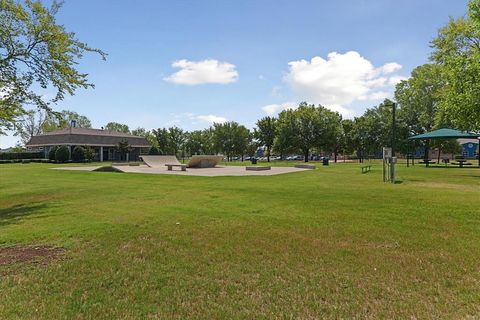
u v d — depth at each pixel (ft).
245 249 17.02
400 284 12.57
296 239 18.78
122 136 214.28
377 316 10.26
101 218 25.11
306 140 181.68
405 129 151.12
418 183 50.34
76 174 73.92
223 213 26.63
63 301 11.37
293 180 56.44
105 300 11.44
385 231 20.39
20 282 12.97
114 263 15.08
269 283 12.79
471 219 23.61
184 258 15.71
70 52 38.91
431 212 26.22
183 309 10.82
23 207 31.86
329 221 23.35
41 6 36.47
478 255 15.74
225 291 12.12
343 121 216.54
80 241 18.78
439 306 10.82
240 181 54.80
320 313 10.48
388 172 63.82
